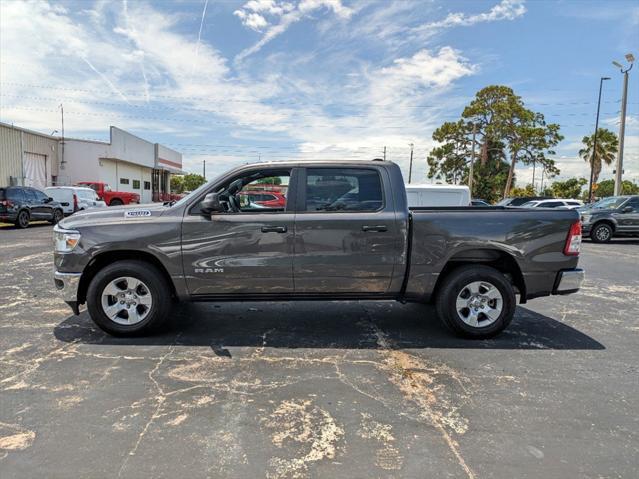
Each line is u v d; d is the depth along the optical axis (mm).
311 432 2969
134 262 4719
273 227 4660
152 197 46188
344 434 2951
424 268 4793
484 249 4848
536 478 2514
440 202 12344
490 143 48125
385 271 4785
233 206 4766
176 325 5254
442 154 49781
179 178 80938
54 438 2854
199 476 2498
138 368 3977
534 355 4469
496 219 4805
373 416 3191
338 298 4898
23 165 27422
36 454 2682
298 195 4766
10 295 6586
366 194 4812
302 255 4699
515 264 4965
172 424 3043
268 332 5059
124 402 3344
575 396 3562
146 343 4625
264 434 2938
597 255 12703
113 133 33719
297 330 5152
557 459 2699
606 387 3740
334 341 4793
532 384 3775
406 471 2564
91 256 4641
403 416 3199
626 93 24062
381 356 4375
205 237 4645
